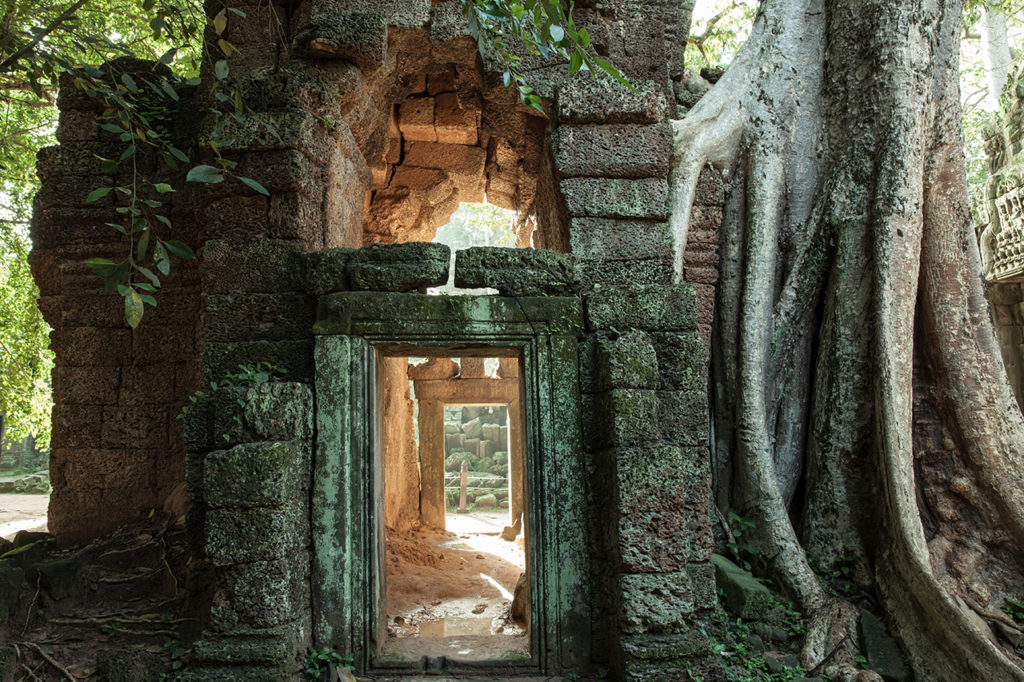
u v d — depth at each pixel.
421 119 7.96
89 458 5.48
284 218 4.79
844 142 5.97
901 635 4.65
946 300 5.59
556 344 4.67
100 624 4.47
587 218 5.16
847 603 4.94
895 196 5.47
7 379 7.83
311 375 4.59
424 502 10.85
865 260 5.61
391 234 8.68
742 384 5.79
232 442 4.12
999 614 4.92
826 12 6.36
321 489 4.37
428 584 6.71
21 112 8.29
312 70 5.27
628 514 4.11
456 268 4.71
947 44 5.92
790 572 5.14
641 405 4.25
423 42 5.67
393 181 8.60
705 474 4.51
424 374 11.09
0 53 4.00
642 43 5.75
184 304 5.56
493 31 3.70
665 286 4.74
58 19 3.58
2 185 8.08
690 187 6.04
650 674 3.95
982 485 5.31
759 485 5.49
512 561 8.20
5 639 4.24
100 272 2.60
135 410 5.52
